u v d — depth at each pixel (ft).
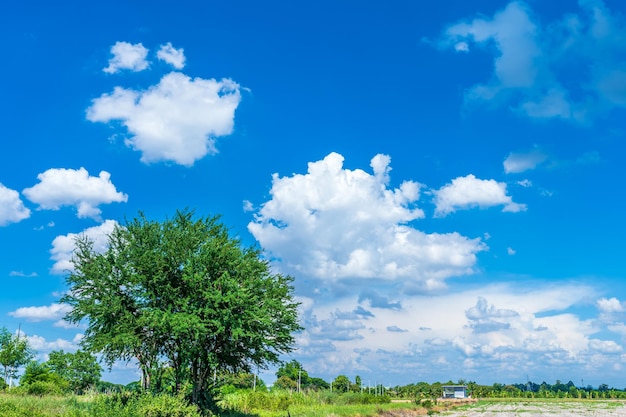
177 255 125.70
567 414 262.67
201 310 122.01
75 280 124.47
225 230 138.31
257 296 129.29
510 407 342.23
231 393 195.52
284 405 183.32
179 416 100.63
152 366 125.29
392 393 497.87
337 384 418.31
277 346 132.57
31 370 218.18
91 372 236.02
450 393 539.70
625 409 320.29
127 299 125.90
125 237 127.54
